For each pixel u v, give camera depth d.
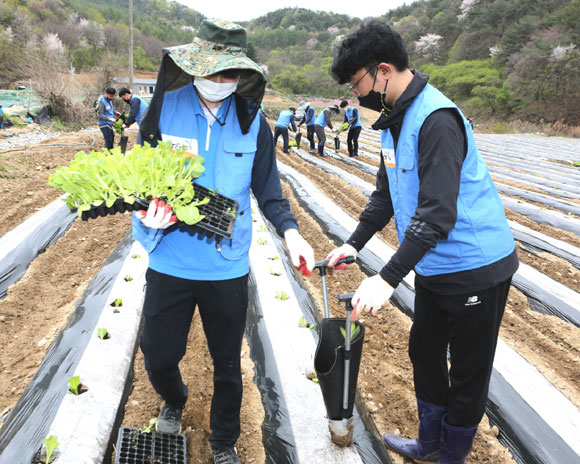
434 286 1.96
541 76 41.31
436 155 1.70
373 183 9.72
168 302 1.96
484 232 1.86
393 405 3.03
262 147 2.08
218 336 2.04
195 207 1.75
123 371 2.97
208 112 1.93
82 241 5.59
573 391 3.26
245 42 1.86
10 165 8.62
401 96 1.80
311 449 2.47
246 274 2.04
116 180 1.71
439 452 2.44
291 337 3.54
